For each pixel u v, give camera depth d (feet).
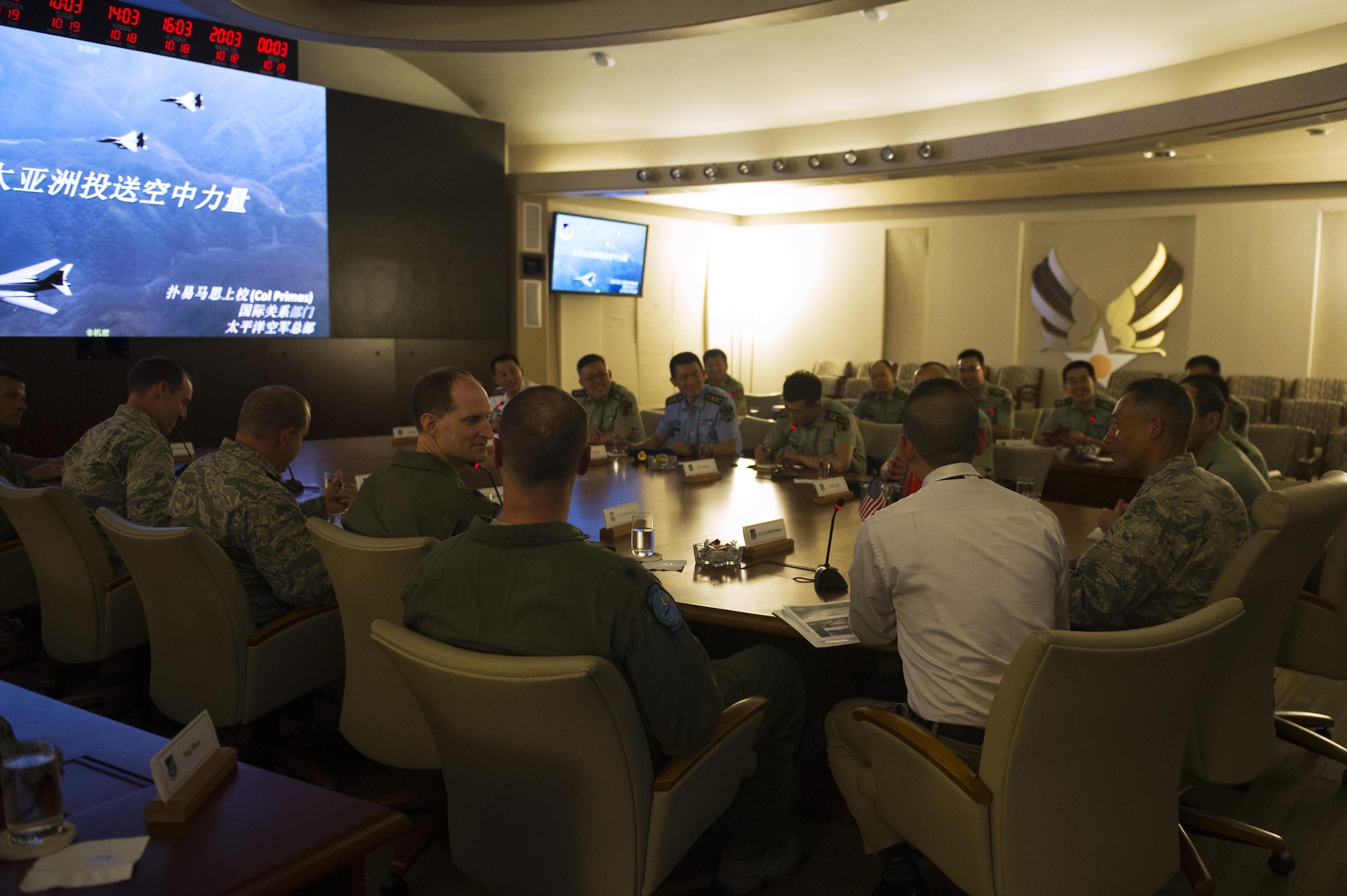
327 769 7.93
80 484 9.96
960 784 4.92
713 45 23.98
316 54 24.72
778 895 6.77
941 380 5.91
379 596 6.51
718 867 6.73
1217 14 19.15
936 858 5.31
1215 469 10.01
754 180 28.84
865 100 26.35
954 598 5.49
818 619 6.68
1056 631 4.52
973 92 24.79
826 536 9.22
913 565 5.60
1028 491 10.78
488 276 28.78
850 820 7.89
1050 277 34.09
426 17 17.98
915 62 23.66
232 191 23.26
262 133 23.63
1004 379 34.35
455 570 5.00
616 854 4.77
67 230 20.86
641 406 37.45
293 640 7.65
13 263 20.21
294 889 3.10
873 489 9.52
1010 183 33.35
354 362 26.37
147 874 3.06
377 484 7.31
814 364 39.60
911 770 5.35
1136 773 5.01
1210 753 6.67
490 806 5.09
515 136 30.50
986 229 35.09
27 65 19.99
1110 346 33.14
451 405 7.30
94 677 10.46
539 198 31.58
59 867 3.05
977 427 5.84
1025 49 22.07
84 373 21.42
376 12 17.97
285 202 24.26
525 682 4.34
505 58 25.49
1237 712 6.68
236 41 22.89
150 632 7.79
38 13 20.03
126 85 21.34
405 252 26.84
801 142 28.66
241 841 3.27
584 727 4.49
